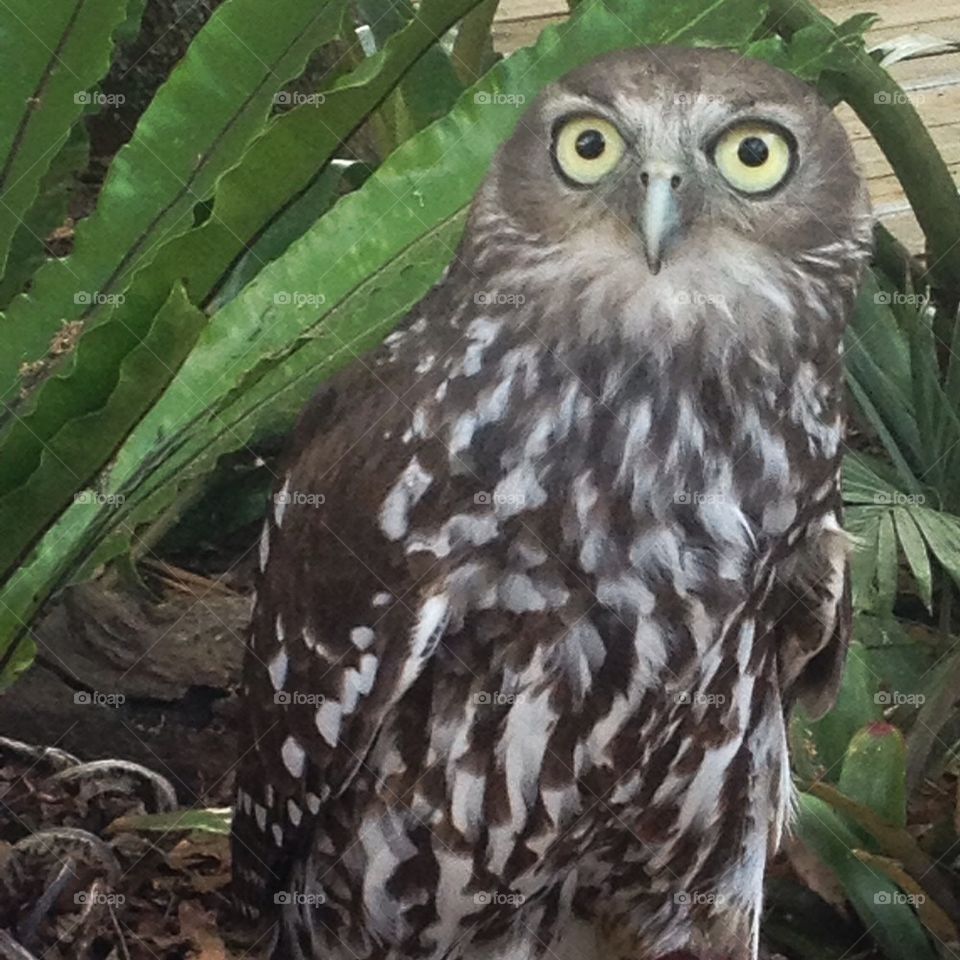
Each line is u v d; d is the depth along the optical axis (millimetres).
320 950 625
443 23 530
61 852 647
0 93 573
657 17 574
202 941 660
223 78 563
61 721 722
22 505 559
